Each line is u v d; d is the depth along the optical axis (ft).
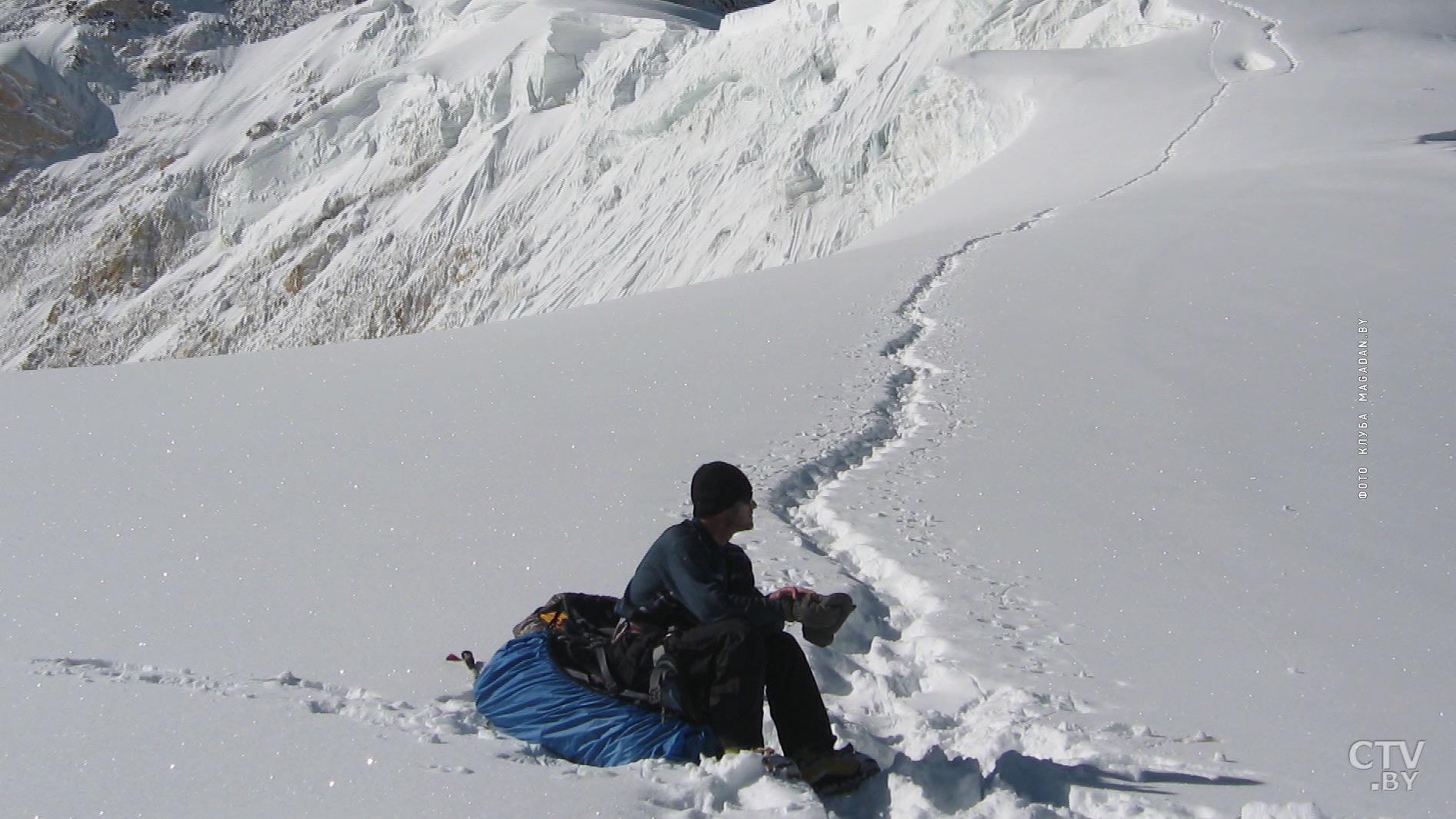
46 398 35.53
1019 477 23.16
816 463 24.04
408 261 194.18
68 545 21.18
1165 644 15.66
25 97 262.06
